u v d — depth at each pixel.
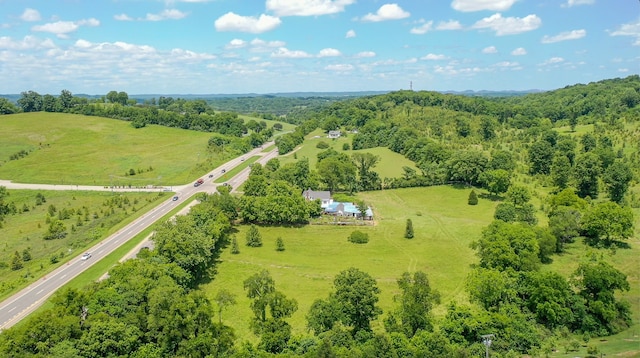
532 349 68.62
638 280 92.19
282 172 179.00
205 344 66.00
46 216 157.12
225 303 77.38
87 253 116.75
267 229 139.25
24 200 178.25
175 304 68.50
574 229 112.56
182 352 67.12
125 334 65.31
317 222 144.25
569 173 161.00
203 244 101.25
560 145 187.75
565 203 130.25
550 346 69.88
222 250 120.88
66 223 152.00
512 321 72.31
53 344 62.62
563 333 73.88
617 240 113.44
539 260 97.50
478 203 160.75
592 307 75.62
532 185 172.25
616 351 66.56
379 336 62.34
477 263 107.12
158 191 187.75
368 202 167.75
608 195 152.25
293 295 92.94
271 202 140.12
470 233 129.38
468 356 63.69
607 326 75.19
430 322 72.75
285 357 60.19
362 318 72.56
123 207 166.62
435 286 95.25
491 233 102.44
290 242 127.62
